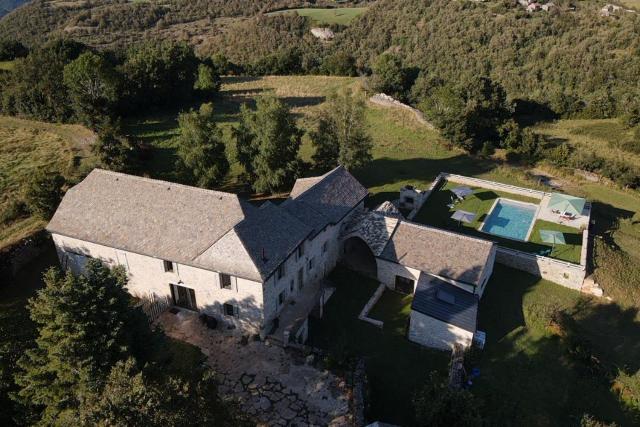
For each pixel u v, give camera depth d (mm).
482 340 41406
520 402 36812
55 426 24859
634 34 134250
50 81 85250
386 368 38656
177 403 24078
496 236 57156
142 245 39969
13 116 88312
